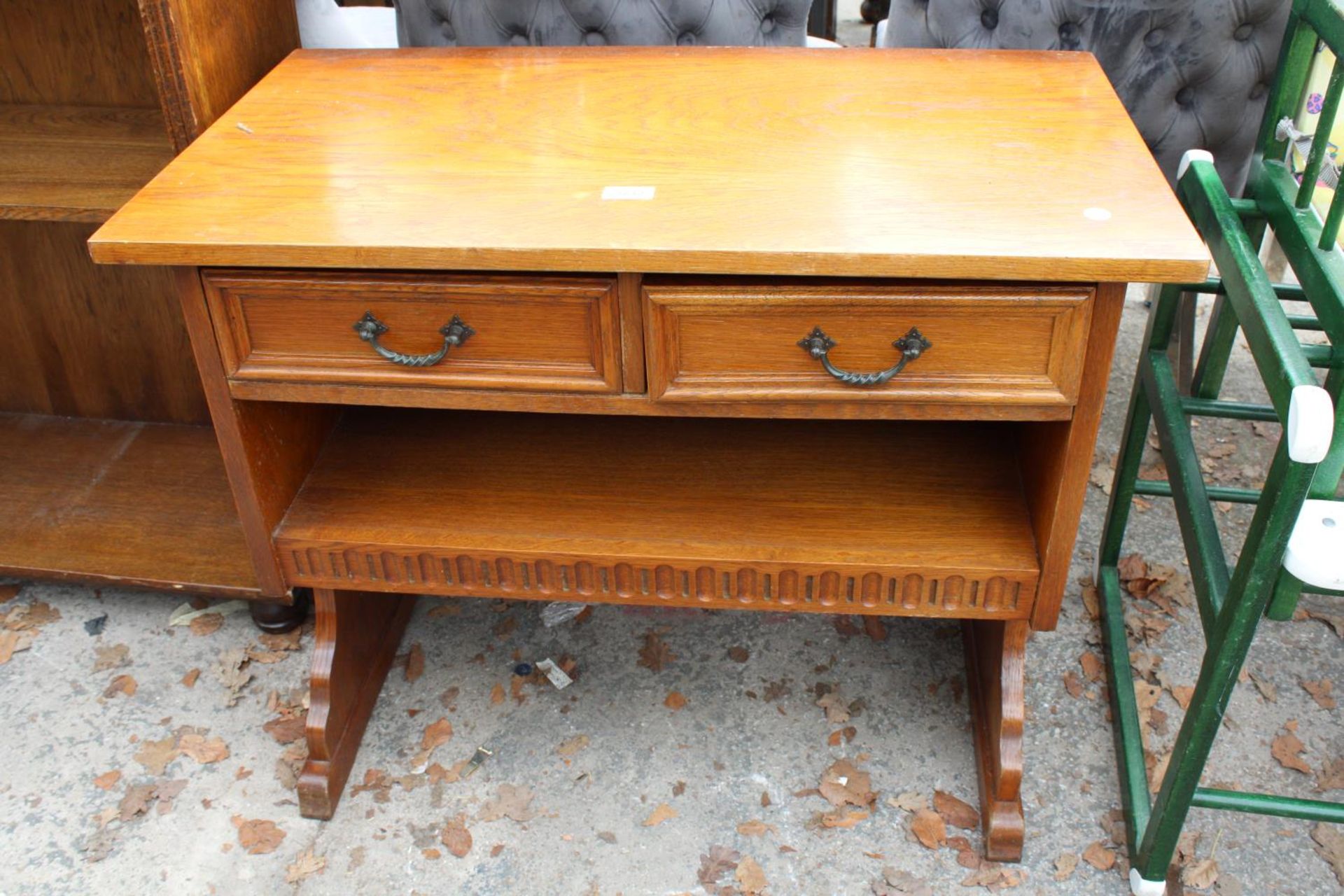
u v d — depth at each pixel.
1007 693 1.66
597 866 1.72
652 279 1.33
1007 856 1.69
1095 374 1.34
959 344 1.33
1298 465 1.18
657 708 1.96
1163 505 2.37
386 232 1.32
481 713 1.96
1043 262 1.24
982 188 1.39
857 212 1.34
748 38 2.33
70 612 2.17
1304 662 2.02
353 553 1.62
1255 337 1.30
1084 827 1.76
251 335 1.42
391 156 1.51
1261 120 2.25
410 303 1.37
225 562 2.06
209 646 2.10
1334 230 1.41
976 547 1.56
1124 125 1.57
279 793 1.84
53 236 2.18
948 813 1.78
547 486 1.69
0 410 2.48
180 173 1.47
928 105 1.64
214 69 1.71
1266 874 1.68
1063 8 2.20
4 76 2.00
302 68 1.82
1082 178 1.41
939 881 1.69
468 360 1.42
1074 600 2.15
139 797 1.83
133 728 1.95
